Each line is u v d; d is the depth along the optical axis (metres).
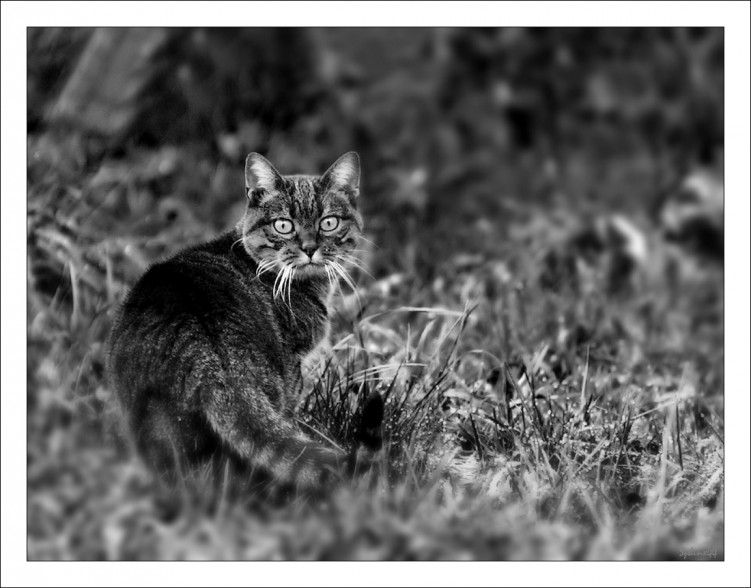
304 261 8.45
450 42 16.64
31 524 7.38
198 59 15.37
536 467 7.84
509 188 16.12
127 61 14.65
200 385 7.12
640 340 11.47
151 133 14.63
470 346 10.45
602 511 7.46
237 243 8.59
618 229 14.27
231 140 14.81
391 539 7.01
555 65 16.86
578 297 12.29
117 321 7.82
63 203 11.45
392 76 16.47
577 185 16.06
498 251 13.98
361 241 13.39
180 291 7.64
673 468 8.12
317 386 8.64
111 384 7.67
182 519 7.11
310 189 8.64
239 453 7.11
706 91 16.56
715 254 14.84
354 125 16.20
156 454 7.22
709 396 10.33
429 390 8.72
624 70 16.81
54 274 10.35
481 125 16.55
